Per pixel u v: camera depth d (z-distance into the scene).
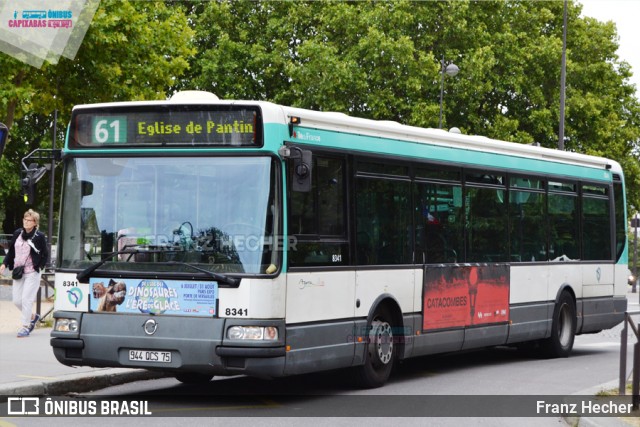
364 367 13.70
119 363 11.89
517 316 17.67
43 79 27.55
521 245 17.95
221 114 11.94
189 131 12.02
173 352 11.68
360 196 13.57
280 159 11.84
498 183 17.34
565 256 19.45
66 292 12.23
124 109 12.27
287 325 11.90
